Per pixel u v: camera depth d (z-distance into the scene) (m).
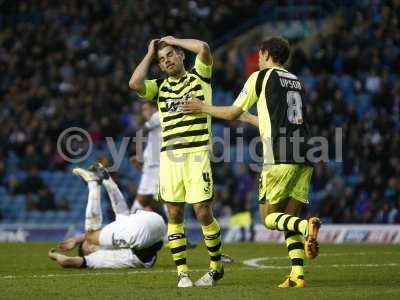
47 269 31.50
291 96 24.75
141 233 31.17
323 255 38.16
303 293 22.41
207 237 25.27
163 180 25.27
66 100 77.00
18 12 89.12
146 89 25.38
